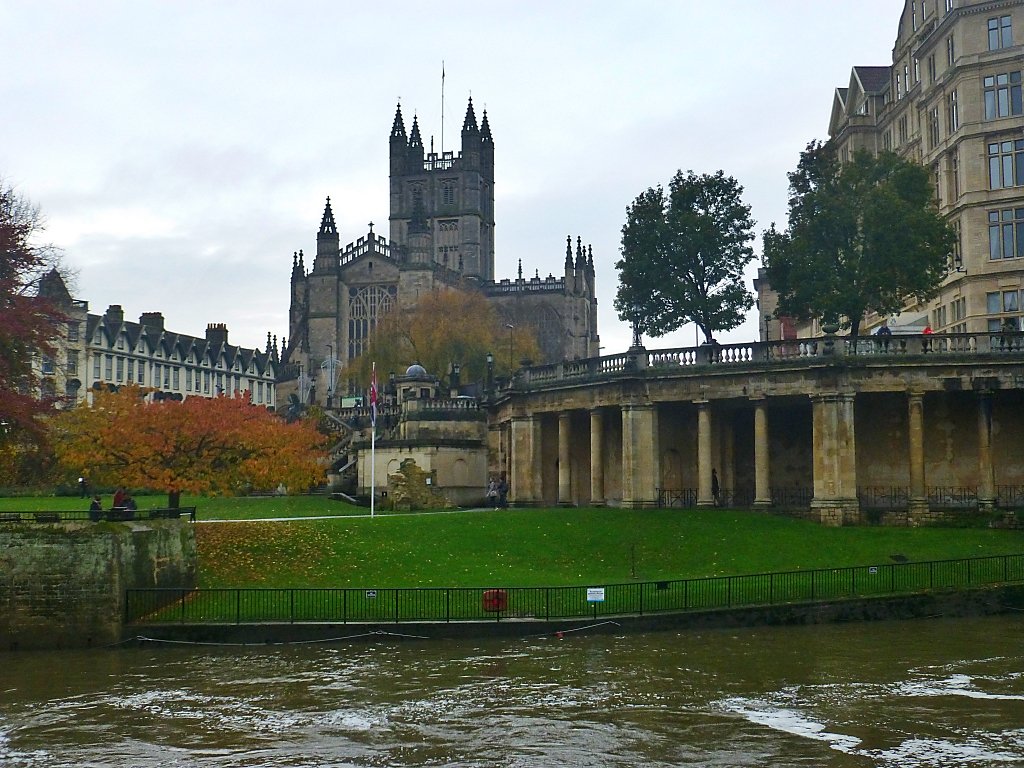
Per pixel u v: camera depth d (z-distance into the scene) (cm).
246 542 5706
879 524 6238
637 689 3606
